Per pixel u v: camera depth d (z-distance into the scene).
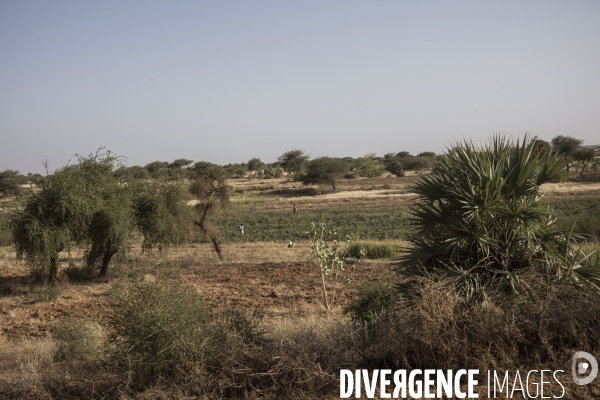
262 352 6.42
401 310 7.33
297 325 9.59
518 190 7.65
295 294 16.56
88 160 21.56
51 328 13.21
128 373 6.07
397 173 109.69
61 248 20.05
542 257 7.52
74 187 19.86
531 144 7.86
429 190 8.02
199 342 6.45
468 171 7.79
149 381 6.21
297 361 6.12
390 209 50.97
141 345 6.25
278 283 19.00
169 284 6.93
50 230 19.38
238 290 17.83
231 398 6.00
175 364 6.28
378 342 6.83
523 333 6.26
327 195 73.69
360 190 81.44
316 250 12.07
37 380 7.08
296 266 23.27
